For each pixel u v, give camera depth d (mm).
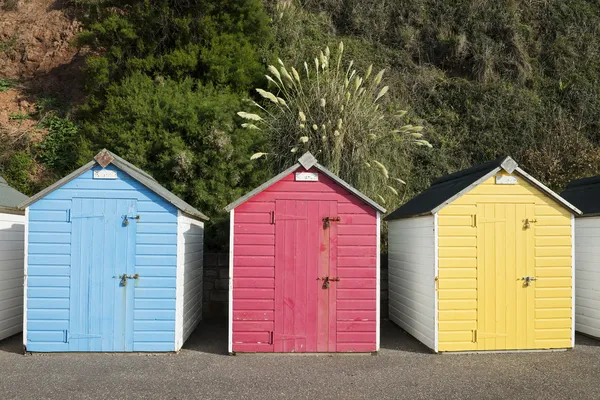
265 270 7023
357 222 7121
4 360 6527
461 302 7141
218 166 10266
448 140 13250
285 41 13883
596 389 5516
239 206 7066
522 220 7281
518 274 7227
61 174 11625
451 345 7094
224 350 7211
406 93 13930
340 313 7047
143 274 6895
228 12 12898
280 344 6973
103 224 6883
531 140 13242
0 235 7520
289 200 7094
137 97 10984
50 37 15117
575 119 13930
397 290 9008
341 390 5457
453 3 15820
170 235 6949
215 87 12000
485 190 7258
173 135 10500
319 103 11031
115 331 6840
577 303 8539
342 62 13961
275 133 11195
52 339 6777
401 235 8758
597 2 16266
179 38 12414
